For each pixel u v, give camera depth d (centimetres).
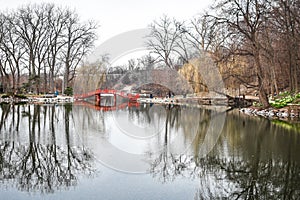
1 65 4275
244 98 2734
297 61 2531
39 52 4256
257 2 2009
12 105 2569
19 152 827
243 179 640
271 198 551
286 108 1950
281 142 999
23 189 568
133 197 528
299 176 662
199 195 541
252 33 2064
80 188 567
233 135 1121
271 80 2745
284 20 2288
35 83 4162
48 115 1706
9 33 4106
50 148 855
